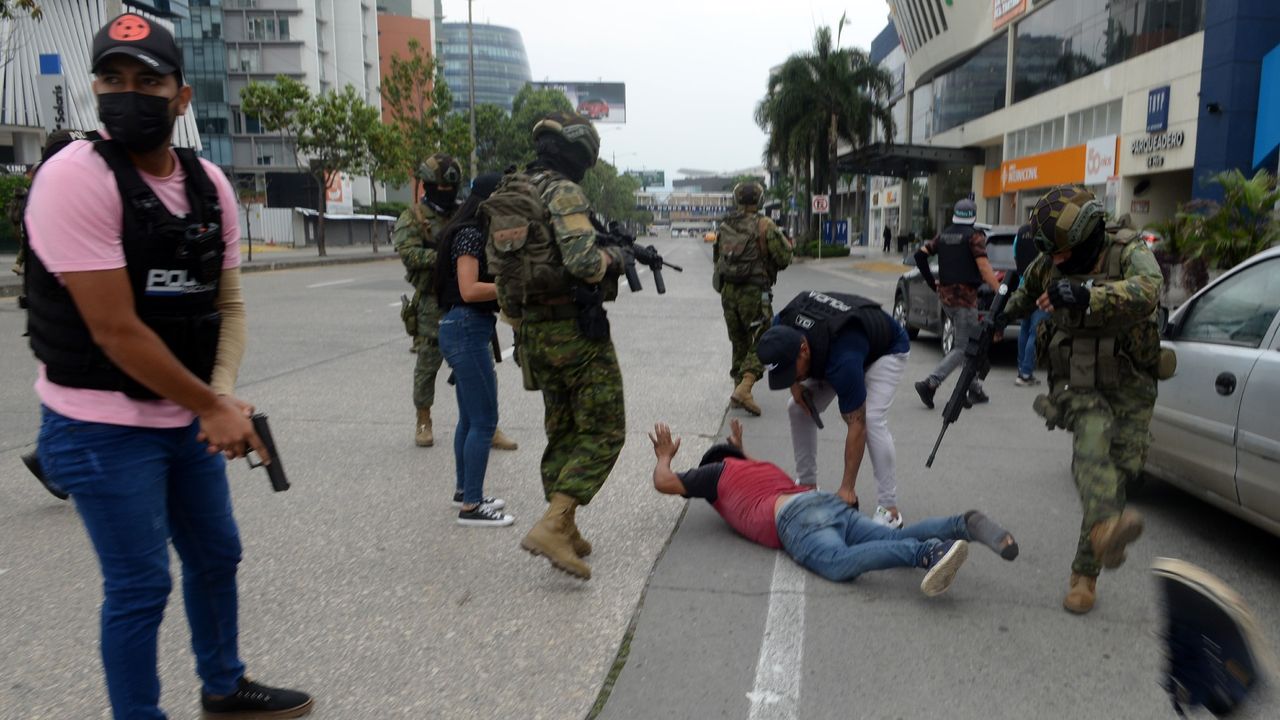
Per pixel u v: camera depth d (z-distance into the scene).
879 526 4.08
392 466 5.75
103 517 2.29
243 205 50.06
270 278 23.88
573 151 3.76
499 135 76.44
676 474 4.59
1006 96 36.03
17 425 6.69
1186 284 12.49
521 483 5.38
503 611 3.65
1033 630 3.51
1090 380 3.65
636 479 5.49
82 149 2.15
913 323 11.89
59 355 2.23
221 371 2.46
